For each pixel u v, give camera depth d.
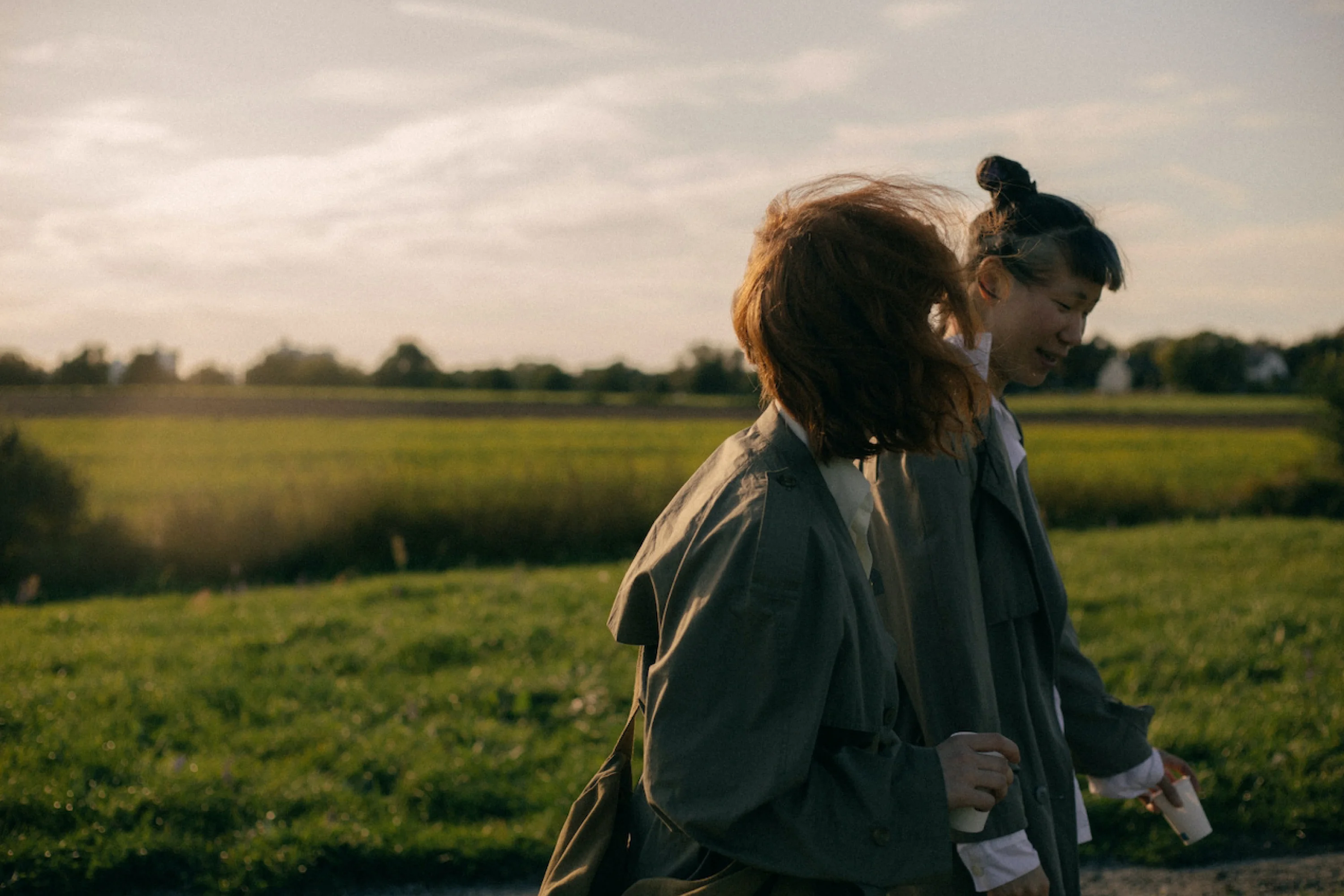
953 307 1.13
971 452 1.64
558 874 1.29
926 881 1.07
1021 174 1.80
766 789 1.02
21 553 10.67
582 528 12.80
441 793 3.84
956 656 1.50
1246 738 4.25
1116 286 1.79
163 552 11.35
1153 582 8.02
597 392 76.38
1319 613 6.48
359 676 5.44
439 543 12.30
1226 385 82.31
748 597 1.05
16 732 4.27
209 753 4.17
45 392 59.88
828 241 1.09
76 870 3.22
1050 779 1.68
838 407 1.10
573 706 4.88
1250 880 3.31
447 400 56.31
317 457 24.27
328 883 3.32
